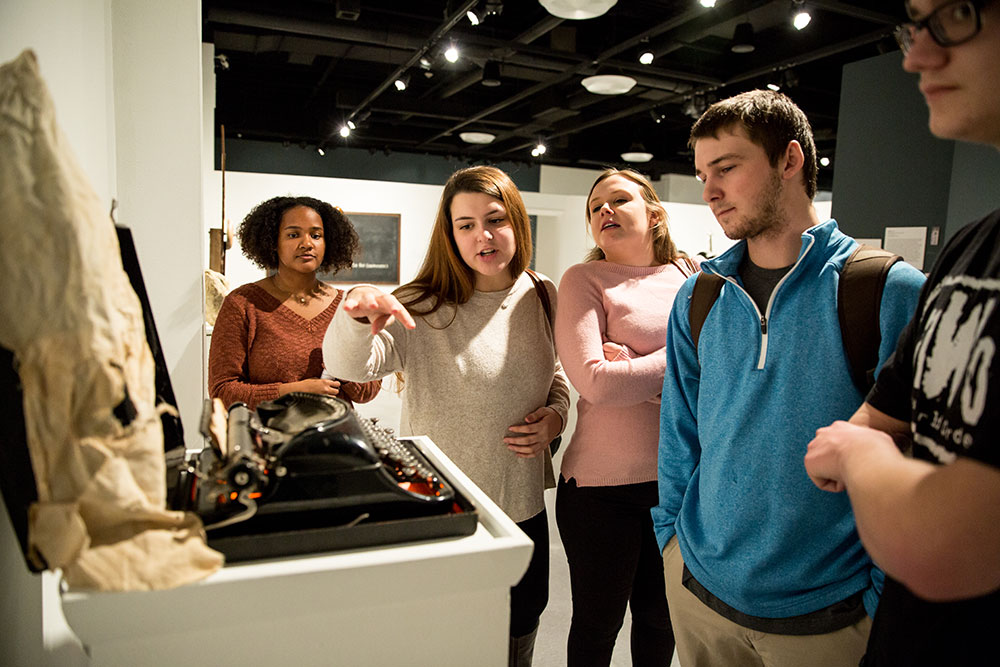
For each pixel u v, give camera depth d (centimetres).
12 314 59
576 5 343
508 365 162
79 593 63
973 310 74
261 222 217
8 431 63
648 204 189
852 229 459
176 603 66
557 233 877
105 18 142
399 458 90
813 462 84
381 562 74
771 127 122
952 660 77
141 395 69
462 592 79
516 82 803
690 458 145
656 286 181
